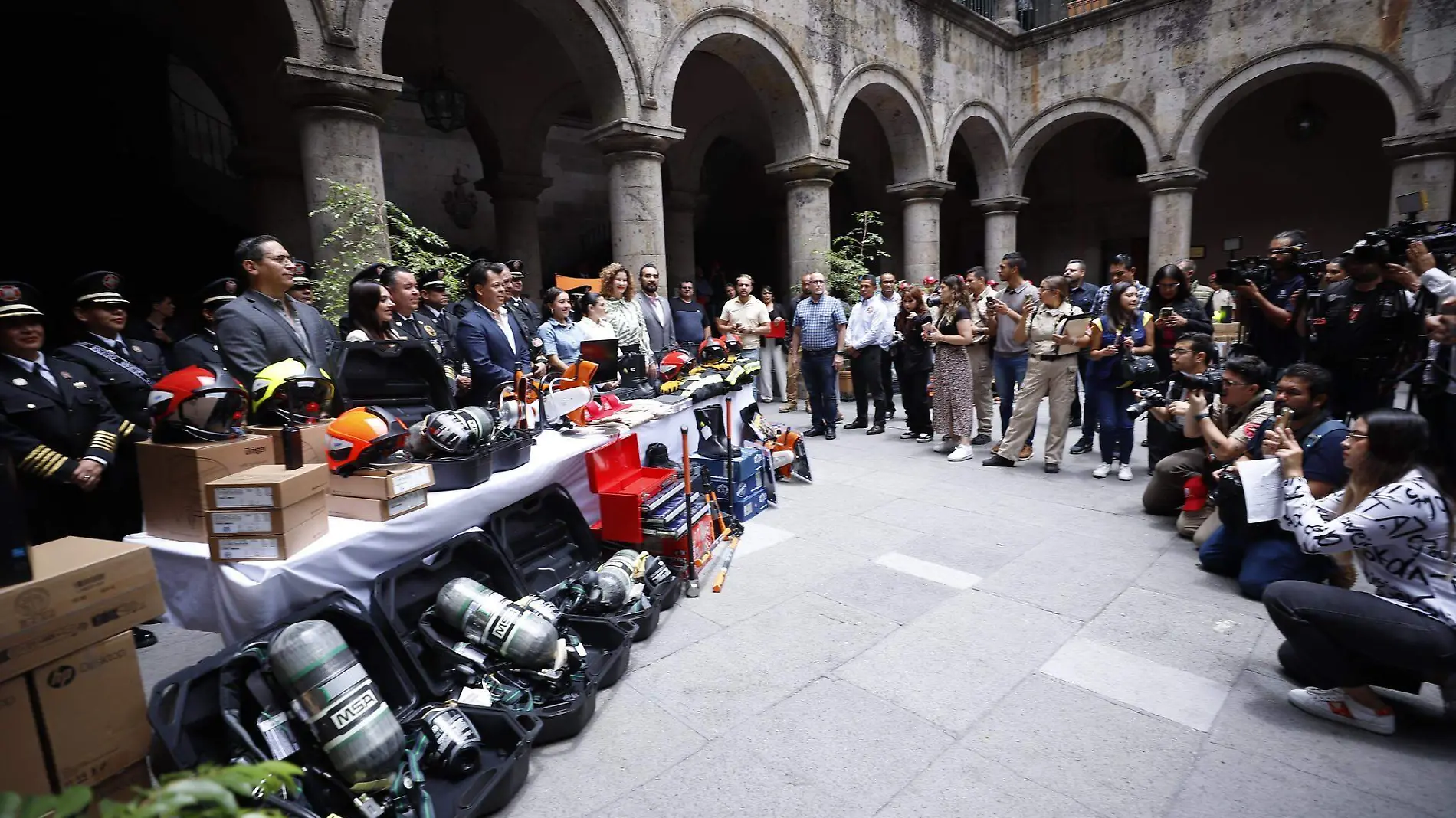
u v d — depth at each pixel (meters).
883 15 11.04
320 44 5.34
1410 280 4.27
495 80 10.97
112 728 1.75
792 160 10.09
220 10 7.73
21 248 8.70
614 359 5.16
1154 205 12.88
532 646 2.52
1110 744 2.47
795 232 10.44
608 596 3.10
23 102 8.94
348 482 2.57
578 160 17.34
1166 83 12.42
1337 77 14.14
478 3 9.92
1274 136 15.05
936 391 6.81
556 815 2.17
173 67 12.61
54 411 3.43
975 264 19.97
